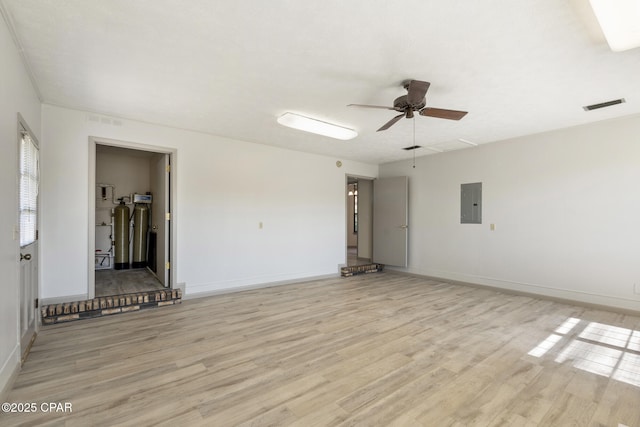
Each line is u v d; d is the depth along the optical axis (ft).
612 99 11.40
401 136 16.38
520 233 16.58
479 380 7.89
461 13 6.75
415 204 21.79
